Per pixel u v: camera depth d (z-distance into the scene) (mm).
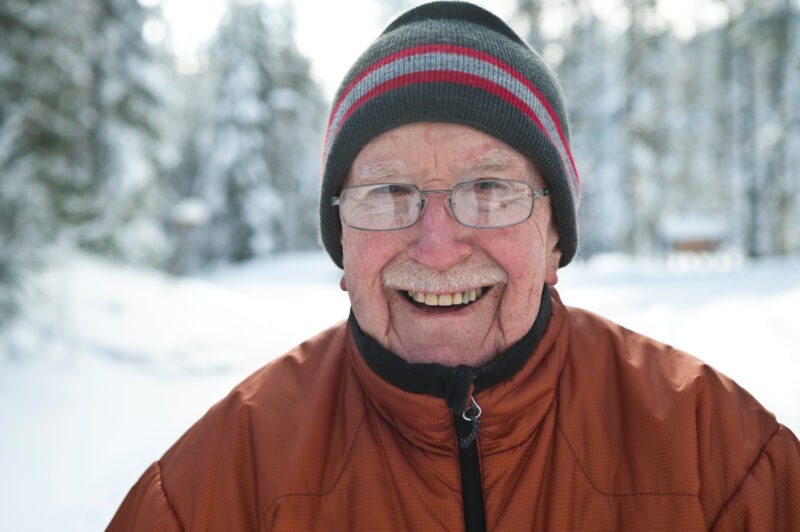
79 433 4379
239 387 1278
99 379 5762
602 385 1162
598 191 25297
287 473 1077
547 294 1203
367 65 1135
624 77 21734
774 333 6148
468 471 1050
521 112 1075
